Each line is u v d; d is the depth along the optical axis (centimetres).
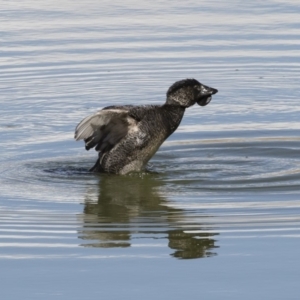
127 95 1992
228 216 1231
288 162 1531
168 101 1477
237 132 1714
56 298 966
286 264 1050
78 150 1609
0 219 1225
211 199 1322
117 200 1326
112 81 2081
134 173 1472
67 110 1881
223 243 1122
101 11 2573
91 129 1436
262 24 2439
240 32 2388
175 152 1598
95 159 1561
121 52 2261
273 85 2042
